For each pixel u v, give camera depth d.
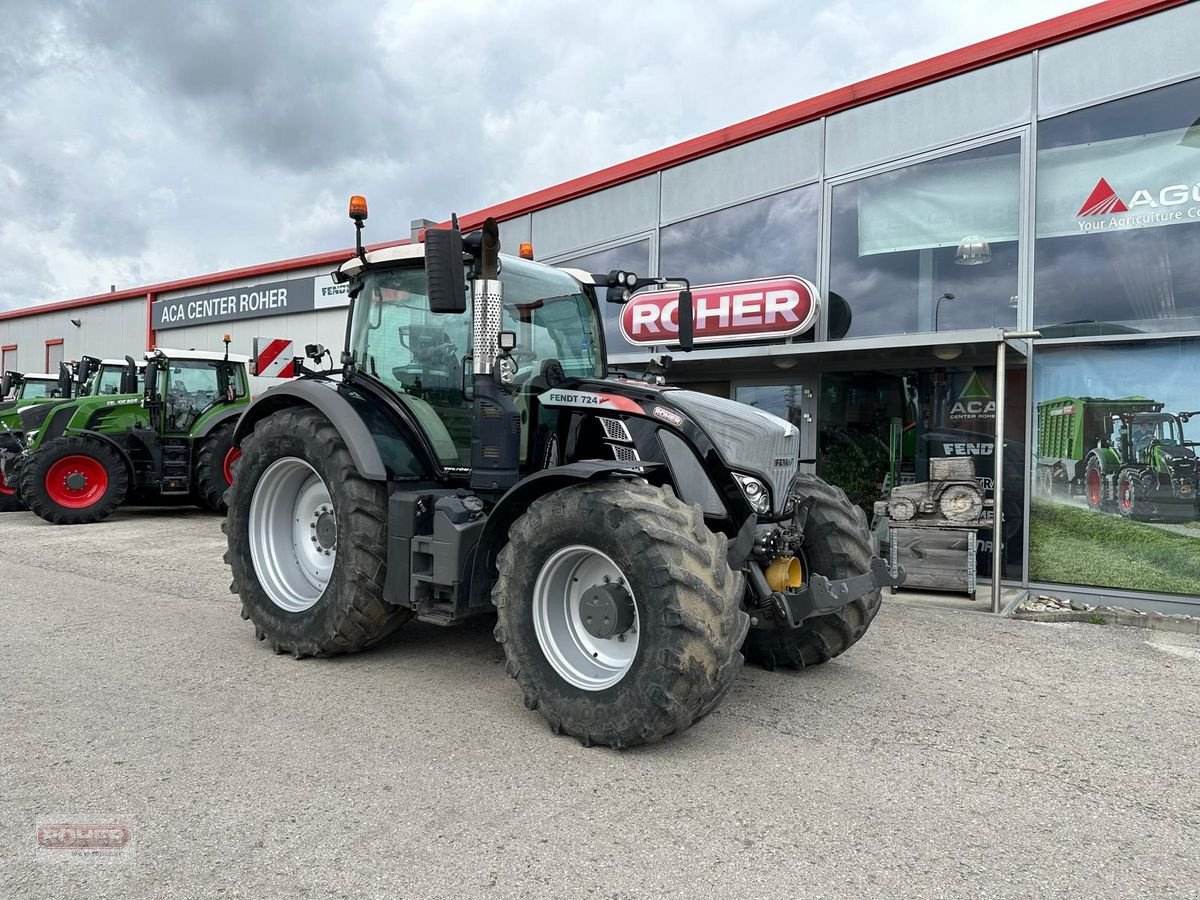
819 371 8.25
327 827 2.60
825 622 4.33
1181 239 6.45
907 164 7.68
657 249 9.62
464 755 3.20
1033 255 7.02
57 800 2.77
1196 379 6.44
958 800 2.90
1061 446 6.93
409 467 4.31
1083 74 6.76
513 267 4.61
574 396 4.11
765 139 8.66
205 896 2.21
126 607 5.75
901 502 6.80
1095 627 5.81
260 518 4.80
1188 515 6.46
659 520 3.18
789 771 3.12
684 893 2.26
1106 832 2.69
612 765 3.12
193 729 3.43
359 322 4.97
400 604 4.05
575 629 3.55
